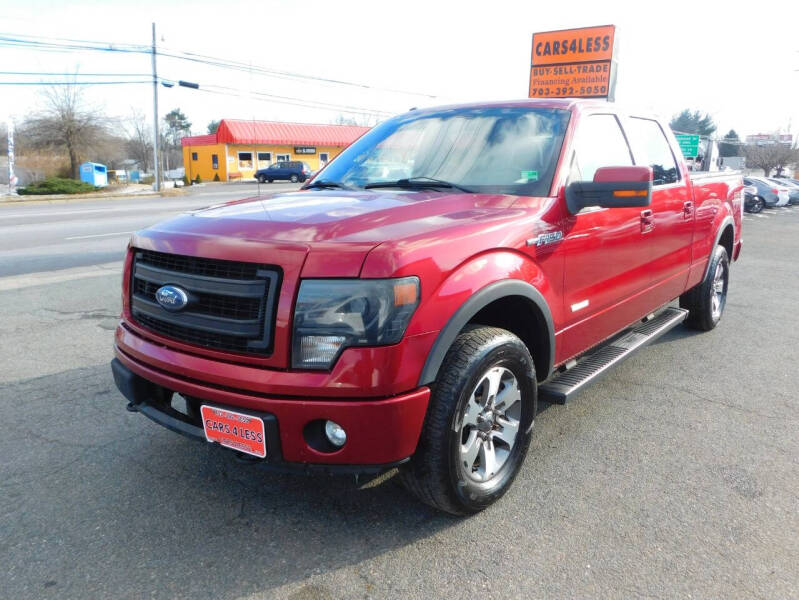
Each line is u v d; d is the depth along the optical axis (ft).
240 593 7.80
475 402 9.03
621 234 12.28
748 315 22.74
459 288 8.36
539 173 10.83
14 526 9.15
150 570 8.21
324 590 7.86
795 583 8.04
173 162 294.05
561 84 76.64
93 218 61.46
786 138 243.81
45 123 164.14
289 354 7.82
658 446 11.95
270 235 8.30
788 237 53.36
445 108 13.47
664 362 17.08
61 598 7.70
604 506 9.78
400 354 7.79
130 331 9.78
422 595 7.77
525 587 7.93
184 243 8.73
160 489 10.21
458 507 8.94
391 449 7.97
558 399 10.69
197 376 8.40
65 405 13.60
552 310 10.35
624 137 13.47
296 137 186.91
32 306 22.50
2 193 122.31
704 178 17.46
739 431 12.66
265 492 10.14
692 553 8.63
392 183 11.56
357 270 7.69
